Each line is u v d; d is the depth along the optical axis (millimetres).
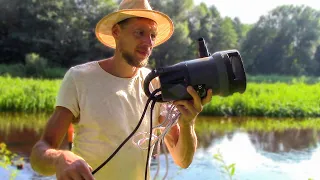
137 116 2262
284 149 11773
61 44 53500
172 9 59156
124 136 2191
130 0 2318
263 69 68375
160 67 2008
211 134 14102
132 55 2193
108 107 2188
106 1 57219
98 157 2154
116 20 2221
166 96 1980
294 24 66750
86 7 56875
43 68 44781
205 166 8945
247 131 15062
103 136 2168
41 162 1837
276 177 8656
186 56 55812
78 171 1605
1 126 14539
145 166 2215
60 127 2154
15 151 10398
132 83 2295
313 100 23078
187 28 56844
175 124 2268
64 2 55344
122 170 2164
